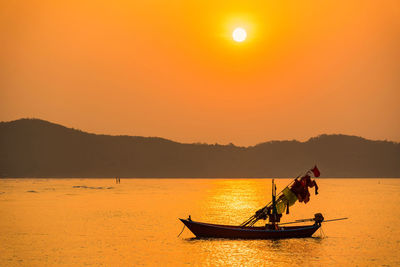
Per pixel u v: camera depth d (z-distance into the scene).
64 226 65.06
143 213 85.81
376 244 50.25
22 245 49.16
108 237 54.28
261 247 46.44
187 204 111.12
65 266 39.31
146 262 40.62
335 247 48.12
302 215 84.12
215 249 45.53
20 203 113.06
